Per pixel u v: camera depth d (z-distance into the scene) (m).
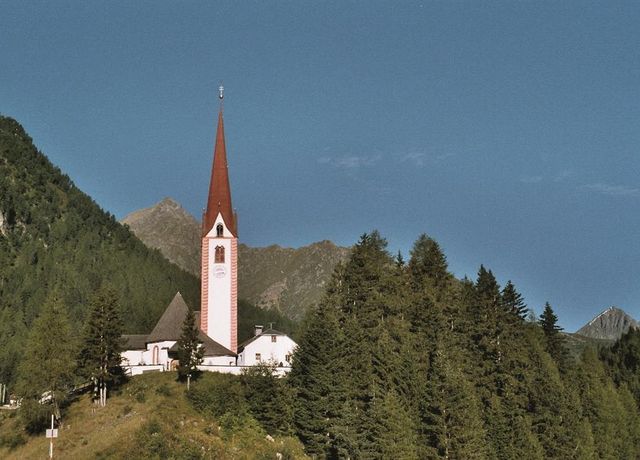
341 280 123.12
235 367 123.81
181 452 92.25
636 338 168.62
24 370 111.06
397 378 104.06
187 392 109.56
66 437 102.81
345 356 106.06
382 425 97.12
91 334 115.00
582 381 126.75
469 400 100.25
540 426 111.75
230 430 101.44
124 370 122.88
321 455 99.38
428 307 115.12
